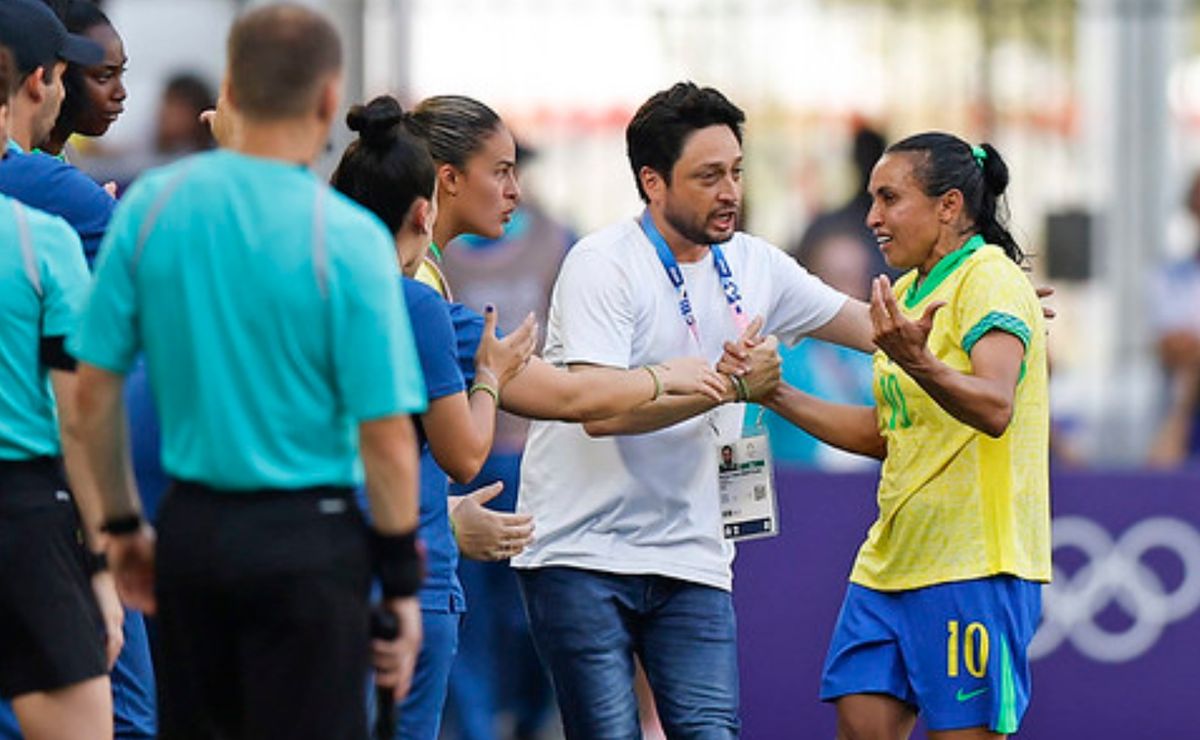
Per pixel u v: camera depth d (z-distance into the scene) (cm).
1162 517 3469
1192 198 4300
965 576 2289
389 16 4022
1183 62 4772
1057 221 4350
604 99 4212
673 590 2395
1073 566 3475
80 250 2084
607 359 2333
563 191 4197
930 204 2308
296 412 1783
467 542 2286
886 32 4288
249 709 1808
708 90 2352
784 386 2403
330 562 1788
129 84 4262
